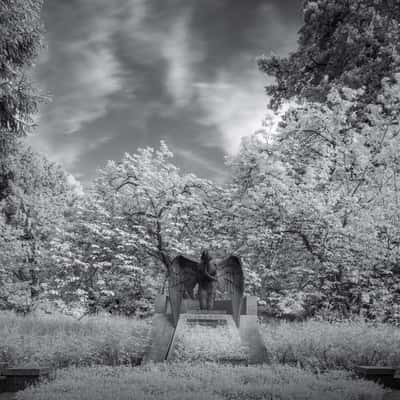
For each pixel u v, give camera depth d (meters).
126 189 23.11
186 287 12.53
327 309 17.25
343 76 24.03
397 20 25.42
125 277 21.42
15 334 12.95
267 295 19.28
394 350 10.86
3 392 8.78
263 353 11.28
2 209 28.11
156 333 11.82
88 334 13.75
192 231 22.31
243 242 19.59
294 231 18.25
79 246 21.03
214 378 8.65
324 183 19.12
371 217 16.75
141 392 7.21
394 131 19.05
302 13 29.22
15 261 26.69
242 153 20.00
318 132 20.38
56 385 7.89
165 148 23.84
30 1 18.45
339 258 17.38
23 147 29.86
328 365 10.62
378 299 17.41
